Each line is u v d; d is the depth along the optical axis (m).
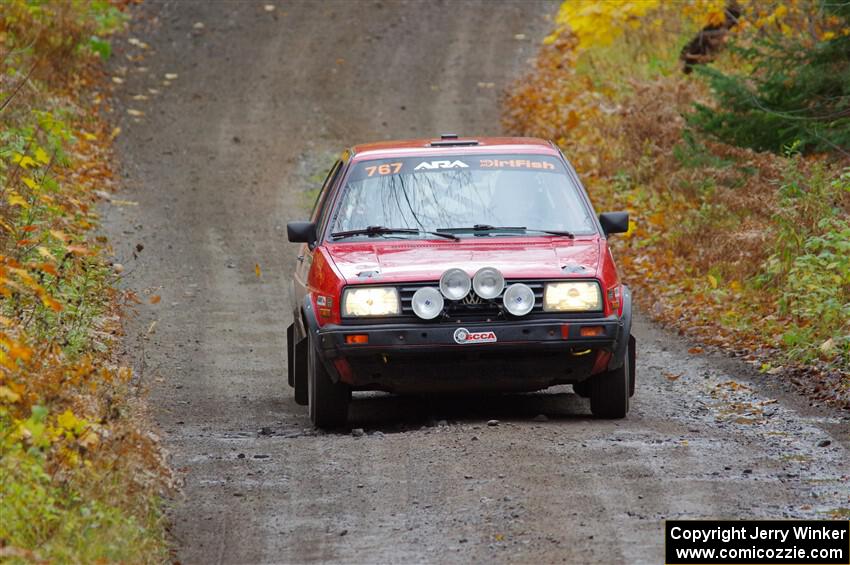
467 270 29.52
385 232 32.31
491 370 29.58
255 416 33.62
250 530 22.62
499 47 105.88
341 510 23.59
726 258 53.41
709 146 62.31
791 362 38.88
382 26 110.75
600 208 66.75
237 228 66.75
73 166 70.19
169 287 54.16
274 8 114.06
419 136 86.06
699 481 24.78
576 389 34.50
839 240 42.41
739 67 80.31
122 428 25.31
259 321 48.97
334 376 30.03
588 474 25.28
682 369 39.72
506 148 34.53
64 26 88.38
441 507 23.41
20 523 19.53
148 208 69.19
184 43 104.31
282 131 86.69
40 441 21.89
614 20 91.00
